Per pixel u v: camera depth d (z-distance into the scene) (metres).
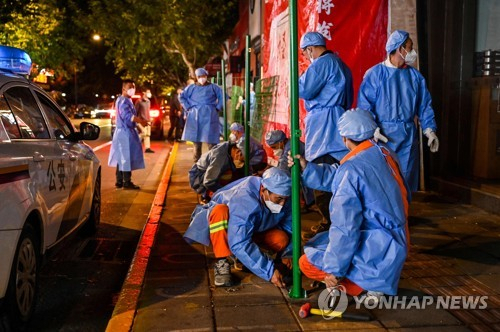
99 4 23.97
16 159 4.10
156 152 17.42
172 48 24.67
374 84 5.45
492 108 7.31
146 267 5.23
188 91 10.01
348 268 3.86
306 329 3.86
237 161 7.22
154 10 21.98
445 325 3.89
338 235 3.71
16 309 4.03
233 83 20.27
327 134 5.33
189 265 5.32
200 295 4.52
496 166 7.39
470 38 7.75
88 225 7.02
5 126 4.32
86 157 6.35
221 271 4.70
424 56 8.49
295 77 4.11
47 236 4.73
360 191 3.73
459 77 7.94
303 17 8.02
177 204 8.52
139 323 4.01
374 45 7.63
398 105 5.44
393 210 3.75
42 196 4.53
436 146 5.56
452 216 6.79
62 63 31.11
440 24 8.29
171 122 20.81
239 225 4.34
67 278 5.59
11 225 3.82
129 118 10.24
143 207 8.99
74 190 5.68
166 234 6.58
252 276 4.92
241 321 4.01
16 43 22.23
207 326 3.93
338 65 5.30
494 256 5.34
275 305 4.27
